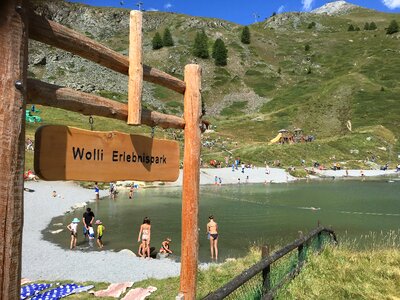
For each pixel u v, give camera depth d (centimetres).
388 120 9612
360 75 12588
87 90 10462
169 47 16350
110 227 2416
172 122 584
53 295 1027
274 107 11931
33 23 354
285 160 7331
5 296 302
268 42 18412
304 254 933
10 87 310
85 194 3869
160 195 4084
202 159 6950
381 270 898
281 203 3575
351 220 2695
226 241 2059
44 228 2336
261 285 682
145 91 12262
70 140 415
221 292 511
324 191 4547
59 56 12950
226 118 11288
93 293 1046
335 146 8256
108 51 461
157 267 1530
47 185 3931
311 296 741
